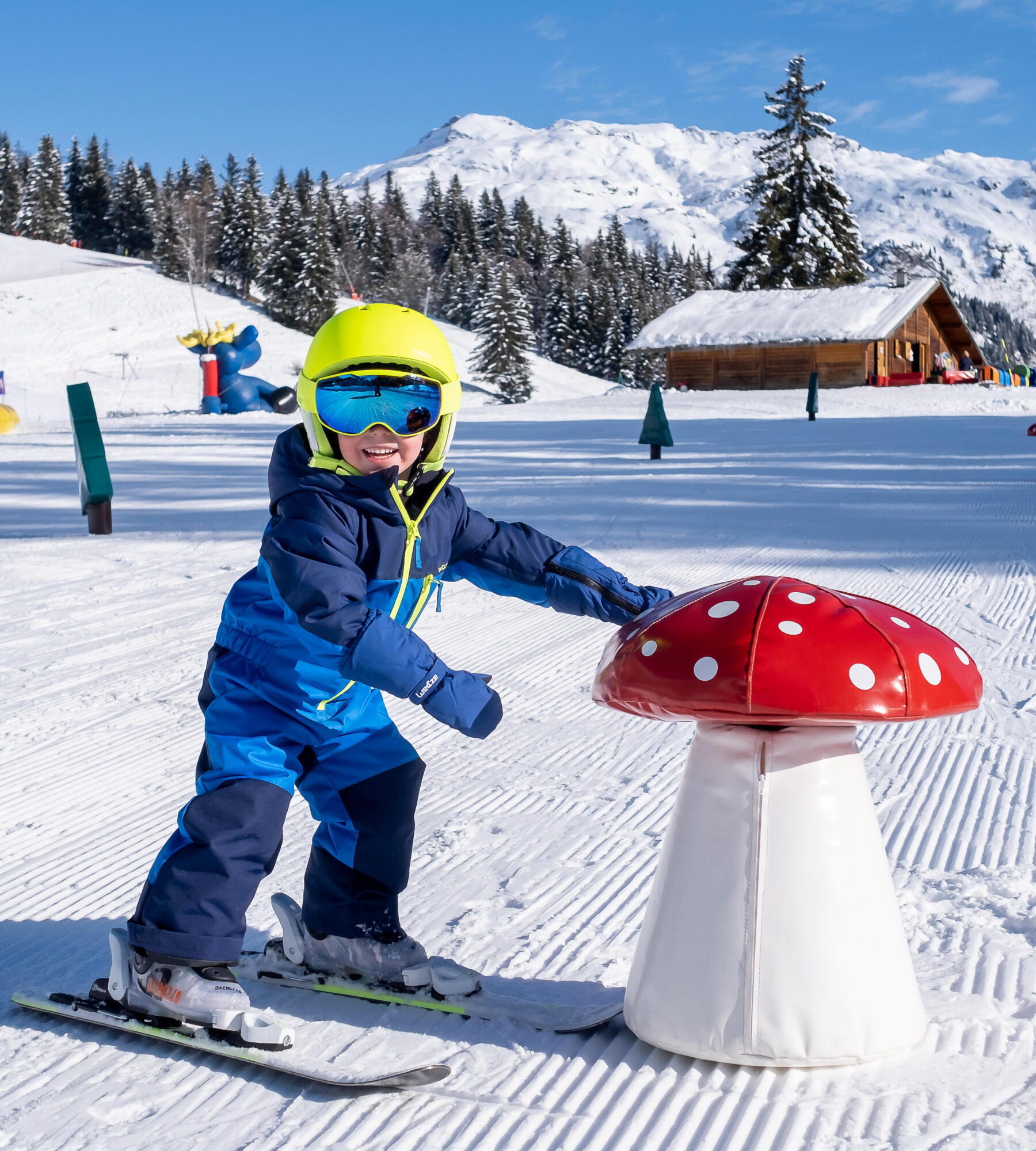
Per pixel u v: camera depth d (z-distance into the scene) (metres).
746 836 2.12
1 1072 2.25
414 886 3.18
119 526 10.80
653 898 2.26
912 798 3.78
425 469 2.35
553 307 106.50
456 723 2.04
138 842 3.62
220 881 2.29
